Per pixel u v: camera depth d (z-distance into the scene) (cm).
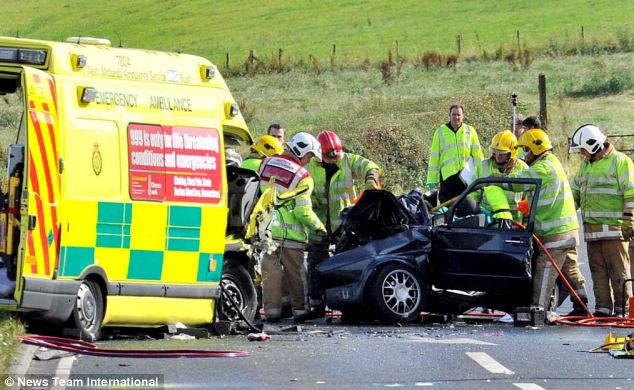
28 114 4109
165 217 4603
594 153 5697
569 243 5384
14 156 4203
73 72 4381
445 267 5328
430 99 16162
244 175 5100
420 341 4578
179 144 4675
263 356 4069
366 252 5309
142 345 4362
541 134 5512
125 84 4534
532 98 18075
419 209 5462
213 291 4778
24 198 4084
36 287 4103
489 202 5406
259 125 15550
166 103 4666
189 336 4672
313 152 5488
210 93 4844
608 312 5678
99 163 4388
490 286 5284
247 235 5003
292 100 18575
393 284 5275
